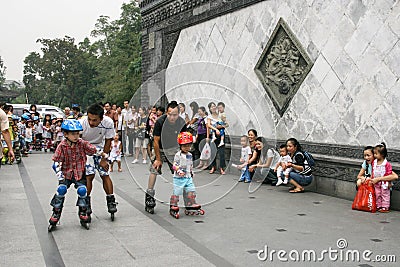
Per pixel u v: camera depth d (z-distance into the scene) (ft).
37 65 201.36
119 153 35.01
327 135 25.84
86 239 16.39
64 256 14.42
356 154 23.63
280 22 29.27
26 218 19.61
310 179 26.17
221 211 21.17
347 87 24.38
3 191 26.21
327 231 17.51
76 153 18.04
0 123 21.61
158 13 48.65
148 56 51.65
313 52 26.84
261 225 18.47
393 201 21.52
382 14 22.25
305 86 27.48
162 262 13.83
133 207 22.15
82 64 193.26
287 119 29.07
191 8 41.57
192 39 41.52
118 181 30.48
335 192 24.97
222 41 36.35
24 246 15.52
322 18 26.05
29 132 52.75
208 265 13.55
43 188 27.30
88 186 19.06
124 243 15.88
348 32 24.26
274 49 30.17
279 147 29.48
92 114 18.43
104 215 20.38
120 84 123.34
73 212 20.90
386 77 22.07
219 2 36.63
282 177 27.30
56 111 90.22
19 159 40.91
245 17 33.35
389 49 21.89
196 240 16.26
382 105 22.29
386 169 20.79
